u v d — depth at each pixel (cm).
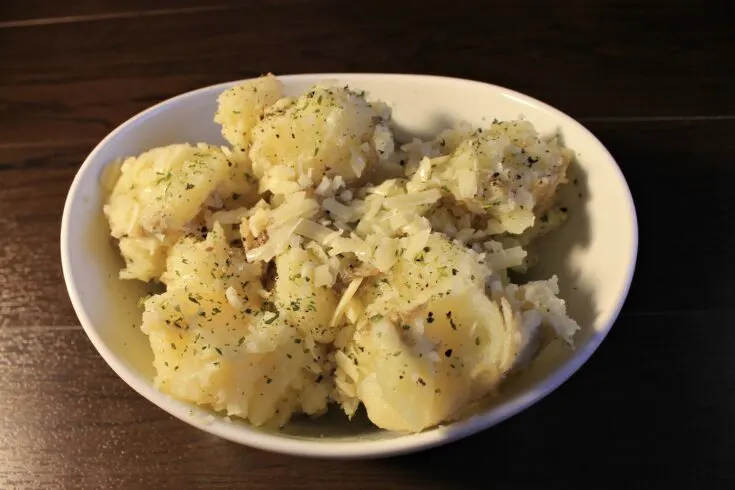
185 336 37
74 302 38
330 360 37
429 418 34
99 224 42
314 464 39
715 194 45
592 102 49
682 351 41
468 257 36
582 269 40
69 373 42
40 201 48
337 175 39
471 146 40
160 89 52
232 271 38
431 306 35
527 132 41
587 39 51
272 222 38
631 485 38
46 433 41
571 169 41
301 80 44
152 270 40
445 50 51
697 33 51
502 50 51
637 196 45
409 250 37
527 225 39
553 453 39
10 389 42
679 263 43
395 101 44
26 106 52
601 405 39
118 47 54
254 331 37
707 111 48
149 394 36
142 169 41
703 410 39
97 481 39
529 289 36
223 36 53
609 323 36
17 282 45
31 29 55
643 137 47
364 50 52
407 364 34
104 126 50
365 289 38
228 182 40
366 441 35
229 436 35
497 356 35
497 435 39
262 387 36
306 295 37
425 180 40
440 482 38
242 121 41
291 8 54
